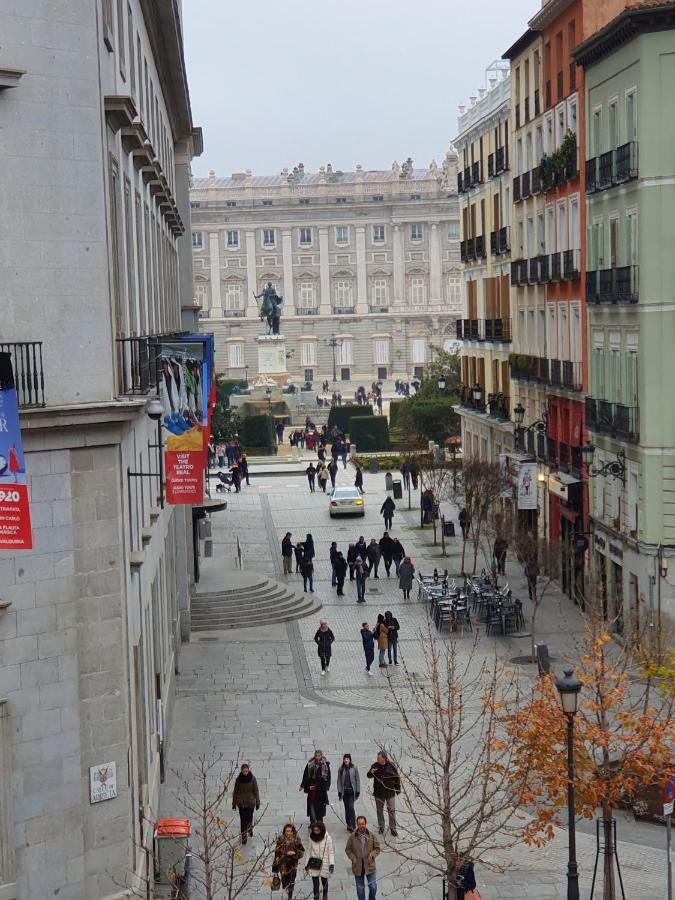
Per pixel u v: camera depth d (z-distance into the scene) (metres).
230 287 196.12
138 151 29.45
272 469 101.75
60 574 21.42
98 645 21.89
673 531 46.31
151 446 27.86
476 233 84.94
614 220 51.12
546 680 27.17
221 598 53.59
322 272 195.88
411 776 33.31
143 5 35.50
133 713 23.67
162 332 40.50
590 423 53.00
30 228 20.92
